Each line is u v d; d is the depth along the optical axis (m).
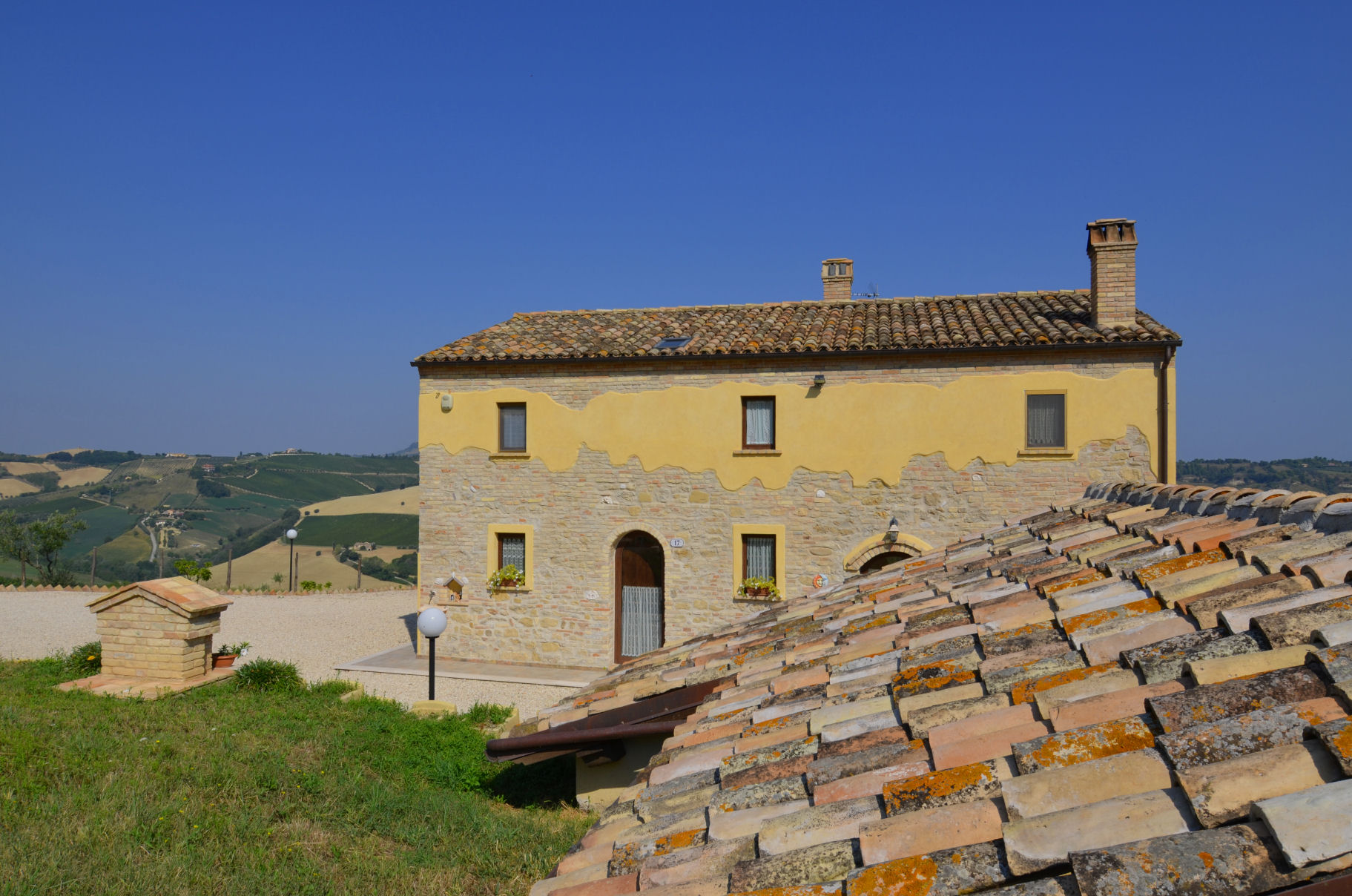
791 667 5.64
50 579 31.84
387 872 6.72
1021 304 18.45
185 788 8.05
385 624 23.44
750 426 17.83
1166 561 4.66
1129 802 2.32
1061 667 3.70
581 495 18.52
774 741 4.08
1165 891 1.93
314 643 20.89
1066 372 16.02
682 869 2.96
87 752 8.85
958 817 2.60
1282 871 1.91
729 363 17.72
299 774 9.19
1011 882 2.26
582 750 8.12
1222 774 2.23
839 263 20.80
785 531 17.42
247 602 26.95
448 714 14.15
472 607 19.16
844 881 2.46
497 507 18.98
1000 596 5.61
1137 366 15.72
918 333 17.12
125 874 5.89
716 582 17.77
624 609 18.64
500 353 18.73
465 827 8.33
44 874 5.72
